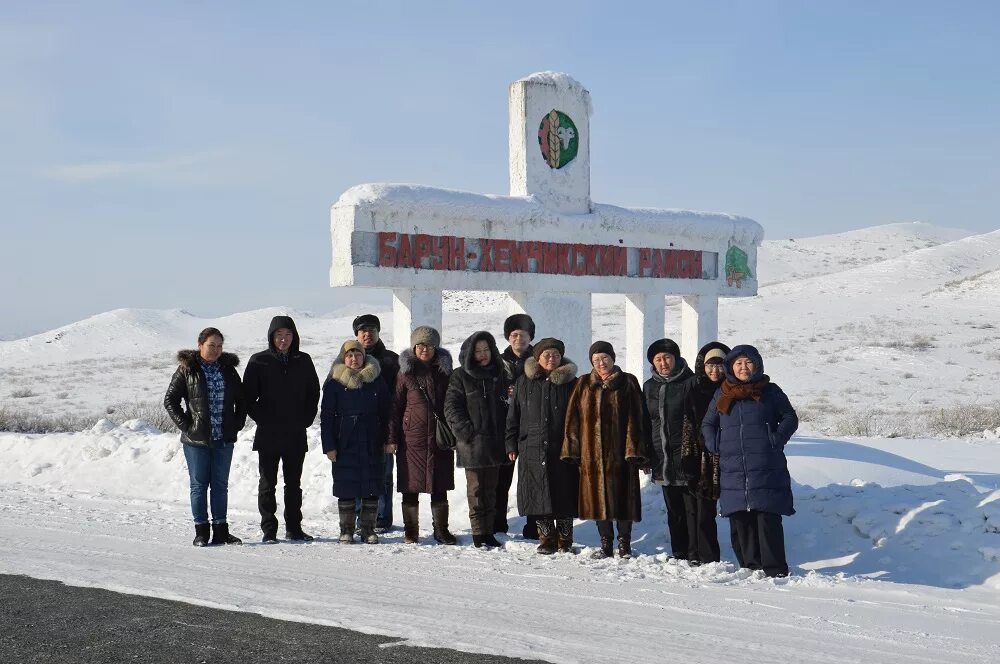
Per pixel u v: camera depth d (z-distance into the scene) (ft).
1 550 30.30
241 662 17.98
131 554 29.96
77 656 18.43
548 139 51.21
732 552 33.53
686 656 18.63
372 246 44.39
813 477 44.98
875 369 132.87
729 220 59.26
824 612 23.11
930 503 33.68
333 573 26.96
